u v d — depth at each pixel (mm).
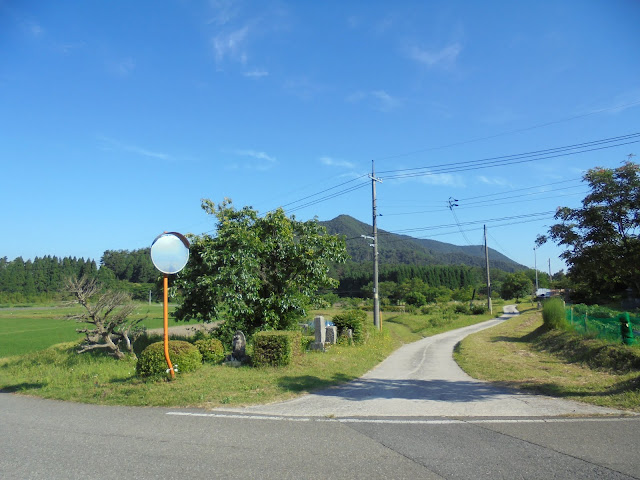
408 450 5320
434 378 11758
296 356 12039
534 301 75000
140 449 5395
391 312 63062
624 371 11336
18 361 18375
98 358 16547
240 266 16359
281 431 6168
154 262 9422
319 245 18297
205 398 8180
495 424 6586
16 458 5129
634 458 5016
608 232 9070
